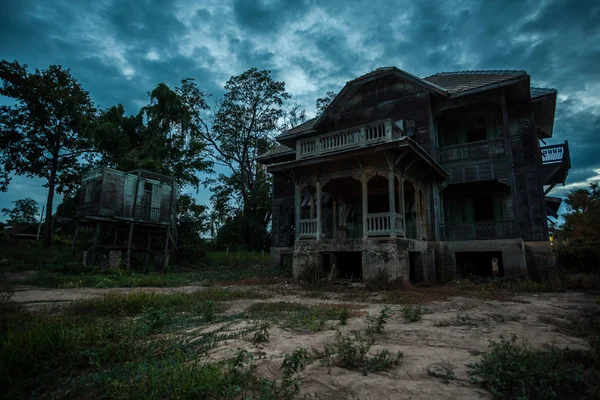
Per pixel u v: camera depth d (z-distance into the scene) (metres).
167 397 3.20
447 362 4.42
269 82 40.31
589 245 19.38
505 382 3.44
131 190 23.03
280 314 7.90
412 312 7.79
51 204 32.41
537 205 16.25
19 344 4.13
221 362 4.08
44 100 31.66
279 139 24.31
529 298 11.04
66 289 13.45
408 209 18.61
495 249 16.11
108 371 3.95
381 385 3.65
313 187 18.19
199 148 33.50
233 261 28.70
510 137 17.59
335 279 15.26
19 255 25.08
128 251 22.02
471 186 18.70
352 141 15.77
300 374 3.97
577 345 5.21
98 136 29.38
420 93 18.86
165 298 9.48
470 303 9.89
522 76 15.75
